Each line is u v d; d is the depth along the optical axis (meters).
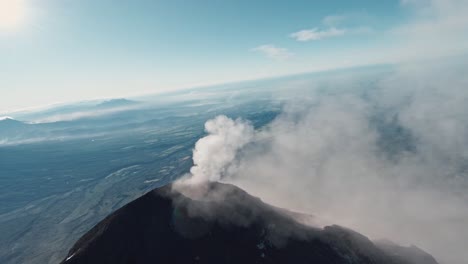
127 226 60.06
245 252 56.66
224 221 63.28
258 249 57.66
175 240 57.81
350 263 58.41
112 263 53.59
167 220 62.09
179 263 53.41
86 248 57.34
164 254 54.94
